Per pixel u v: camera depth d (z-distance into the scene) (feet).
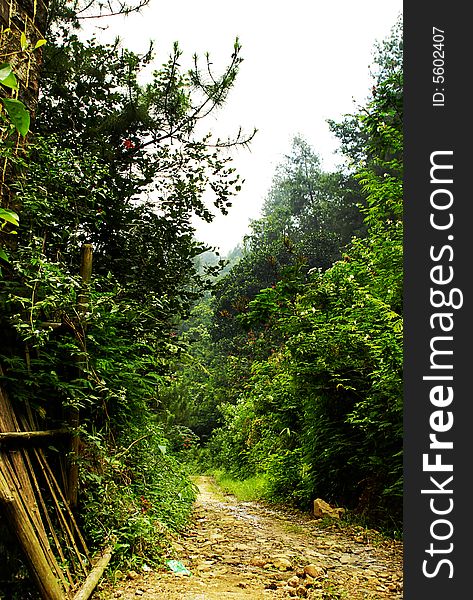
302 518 24.40
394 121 23.24
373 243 25.52
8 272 11.53
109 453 13.80
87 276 12.94
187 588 10.82
